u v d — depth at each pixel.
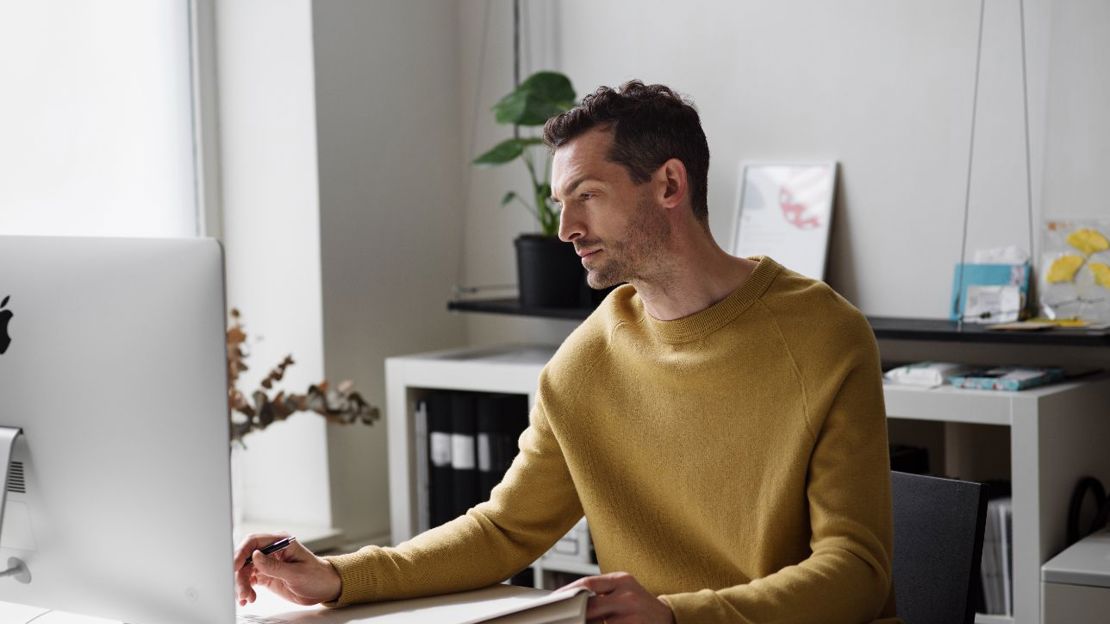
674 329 1.59
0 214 2.85
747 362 1.54
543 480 1.72
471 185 3.64
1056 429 2.40
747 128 3.13
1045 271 2.68
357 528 3.37
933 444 2.80
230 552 1.29
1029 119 2.76
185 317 1.28
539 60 3.47
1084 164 2.62
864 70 2.96
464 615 1.47
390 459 3.21
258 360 3.33
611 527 1.66
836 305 1.55
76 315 1.35
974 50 2.83
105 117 3.08
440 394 3.16
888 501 1.48
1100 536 2.45
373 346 3.38
